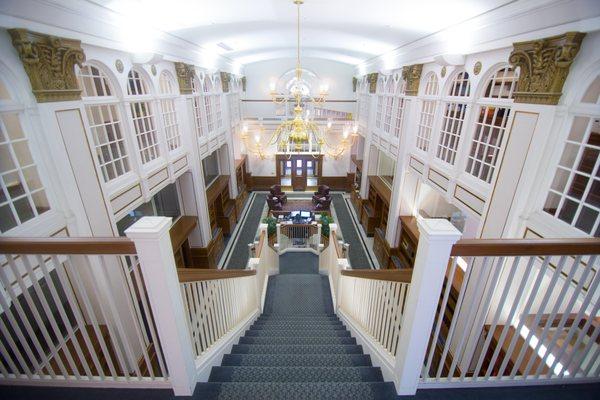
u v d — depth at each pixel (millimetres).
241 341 3826
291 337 3885
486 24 4496
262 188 15875
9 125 3293
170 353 2057
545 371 3225
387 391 2252
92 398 2150
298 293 6820
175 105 7289
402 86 8422
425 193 8320
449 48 5598
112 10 4398
